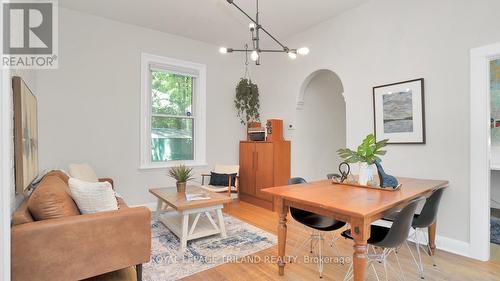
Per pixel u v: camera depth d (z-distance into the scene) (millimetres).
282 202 2160
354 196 1963
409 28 2951
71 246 1664
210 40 4645
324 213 1839
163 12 3627
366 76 3367
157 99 4324
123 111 3941
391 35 3111
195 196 3041
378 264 2381
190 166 4543
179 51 4453
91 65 3674
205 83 4730
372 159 2275
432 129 2773
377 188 2221
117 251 1833
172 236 3039
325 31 3904
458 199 2600
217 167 4746
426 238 2783
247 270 2273
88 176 3172
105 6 3453
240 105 5043
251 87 4961
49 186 1838
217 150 4895
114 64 3859
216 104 4883
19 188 1806
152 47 4188
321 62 3973
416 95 2873
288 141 4469
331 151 5066
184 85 4621
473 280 2100
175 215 3506
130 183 4004
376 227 2150
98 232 1760
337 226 2191
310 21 3912
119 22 3896
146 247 1952
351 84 3547
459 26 2584
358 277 1602
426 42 2818
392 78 3102
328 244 2820
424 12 2834
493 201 3855
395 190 2158
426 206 2102
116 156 3887
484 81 2445
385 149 3162
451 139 2643
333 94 5062
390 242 1721
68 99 3506
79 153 3590
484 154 2445
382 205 1693
